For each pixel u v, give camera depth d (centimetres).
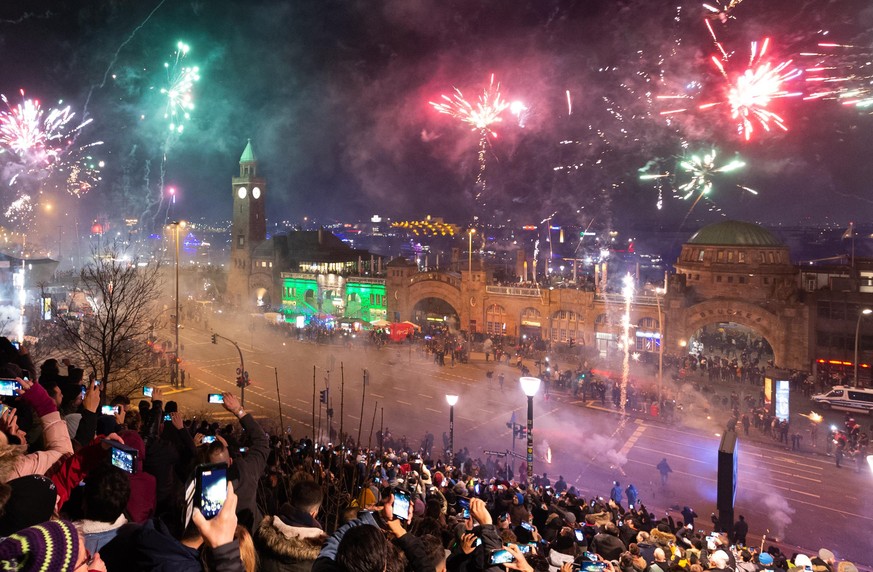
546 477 4131
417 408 6125
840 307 7138
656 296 7962
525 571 752
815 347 7275
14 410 679
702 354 8000
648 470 4616
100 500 536
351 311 10988
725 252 7775
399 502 836
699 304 7731
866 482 4403
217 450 820
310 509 690
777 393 5391
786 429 5241
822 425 5631
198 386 6719
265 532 630
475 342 9050
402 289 10219
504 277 10488
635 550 1658
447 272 9906
